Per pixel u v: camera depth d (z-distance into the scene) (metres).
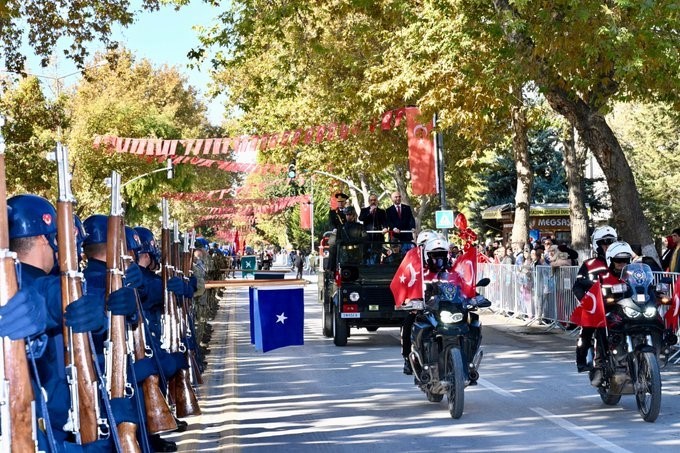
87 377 4.96
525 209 32.22
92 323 4.85
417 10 25.77
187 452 9.42
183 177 63.59
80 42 21.16
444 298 11.95
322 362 18.36
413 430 11.08
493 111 25.56
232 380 15.59
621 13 17.61
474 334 12.03
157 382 7.41
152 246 8.95
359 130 38.59
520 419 11.65
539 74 19.34
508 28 17.97
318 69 37.00
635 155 55.06
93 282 6.63
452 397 11.87
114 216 6.09
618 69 17.30
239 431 11.14
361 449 10.02
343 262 22.05
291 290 13.79
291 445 10.26
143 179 61.12
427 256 12.30
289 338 13.71
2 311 4.25
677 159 52.59
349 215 23.50
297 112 41.66
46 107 29.73
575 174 31.17
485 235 52.38
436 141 29.92
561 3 17.62
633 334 11.45
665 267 20.09
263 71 35.62
